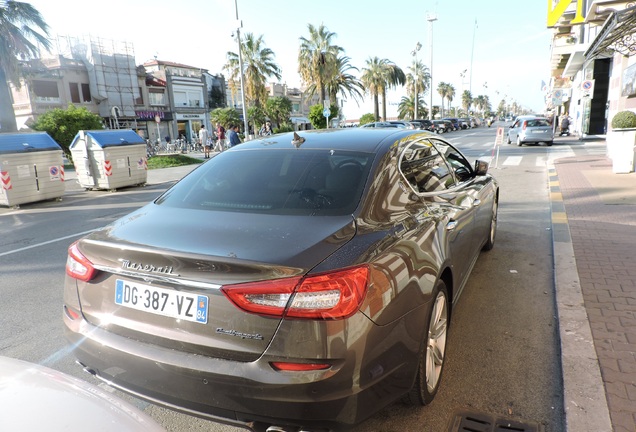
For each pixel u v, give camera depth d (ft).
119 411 4.98
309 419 5.82
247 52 120.57
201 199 8.50
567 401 8.04
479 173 14.24
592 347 9.72
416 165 9.85
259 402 5.83
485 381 9.10
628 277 13.55
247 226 7.07
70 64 126.00
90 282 7.14
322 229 6.86
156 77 153.99
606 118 79.87
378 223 7.45
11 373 5.43
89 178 40.29
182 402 6.33
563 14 67.26
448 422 7.90
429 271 7.70
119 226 7.77
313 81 124.88
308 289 5.75
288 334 5.74
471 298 13.26
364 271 6.14
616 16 27.32
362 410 6.16
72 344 7.25
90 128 74.13
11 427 4.43
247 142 10.77
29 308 13.64
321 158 8.96
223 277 5.98
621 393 8.16
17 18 71.72
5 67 71.20
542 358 9.89
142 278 6.55
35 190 33.83
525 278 14.66
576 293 12.55
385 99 171.53
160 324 6.44
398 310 6.71
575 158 49.29
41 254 19.83
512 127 78.33
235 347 5.94
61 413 4.70
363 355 6.04
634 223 19.94
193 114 163.43
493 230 17.61
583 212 22.56
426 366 7.77
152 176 52.08
